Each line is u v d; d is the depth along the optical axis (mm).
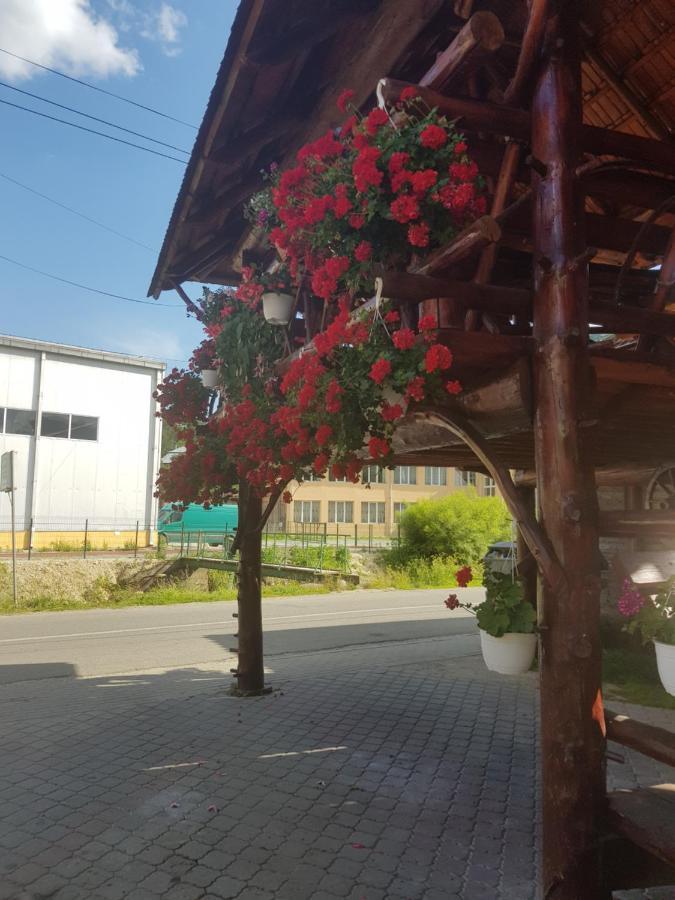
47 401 20391
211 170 4766
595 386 2799
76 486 20641
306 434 3316
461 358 2758
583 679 2557
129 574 17625
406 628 11711
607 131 2900
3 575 16016
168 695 6820
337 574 18500
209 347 6453
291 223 3332
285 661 8680
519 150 2936
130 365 21750
